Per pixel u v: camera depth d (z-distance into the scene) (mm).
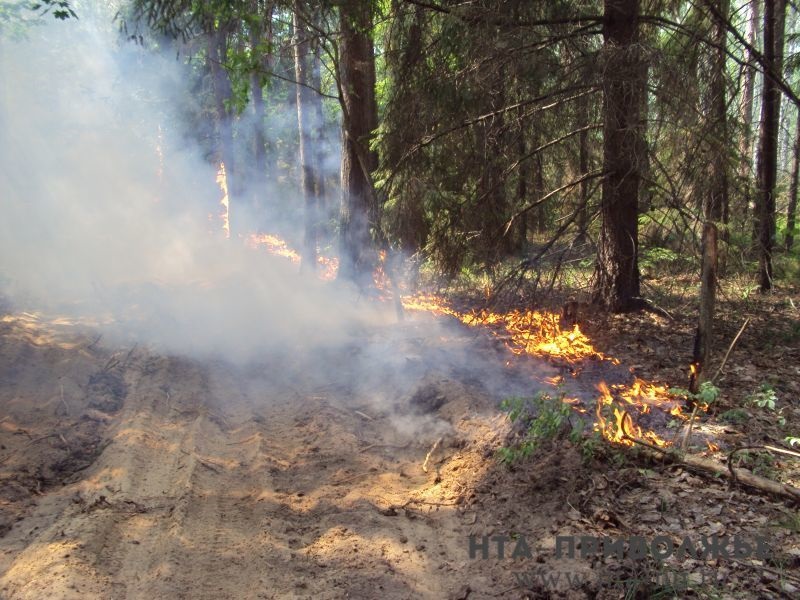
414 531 4637
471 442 5957
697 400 6129
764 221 11141
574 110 9148
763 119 12062
